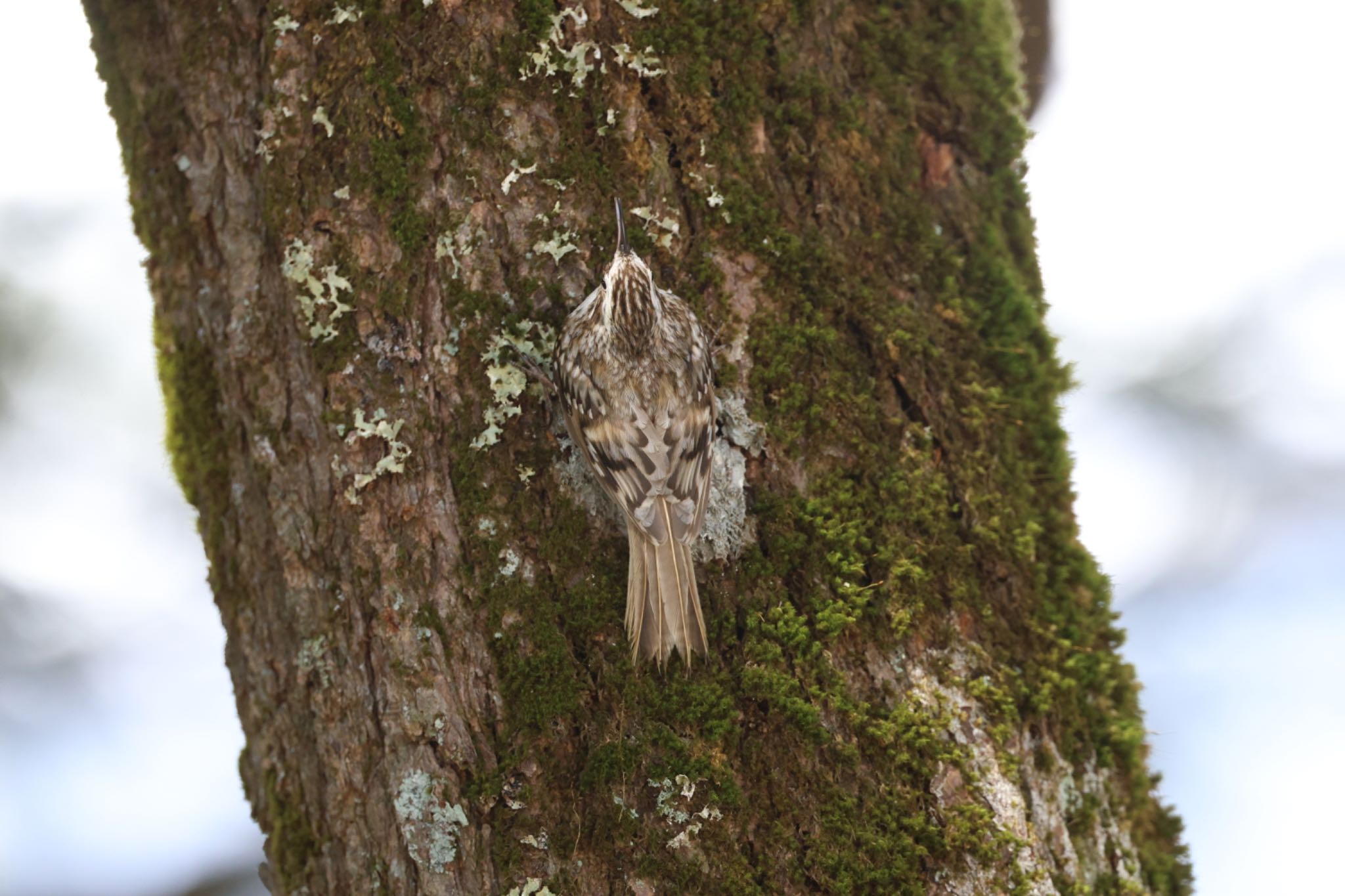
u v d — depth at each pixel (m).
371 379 5.08
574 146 5.34
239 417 5.25
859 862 4.82
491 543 4.99
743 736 4.95
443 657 4.89
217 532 5.36
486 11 5.27
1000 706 5.18
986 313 5.78
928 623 5.20
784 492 5.26
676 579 5.07
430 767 4.82
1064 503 5.84
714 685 4.96
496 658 4.89
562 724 4.87
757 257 5.45
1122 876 5.44
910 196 5.72
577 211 5.33
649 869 4.73
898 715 5.00
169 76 5.40
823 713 4.97
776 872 4.79
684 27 5.43
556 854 4.73
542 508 5.14
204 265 5.34
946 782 4.97
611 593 5.13
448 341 5.12
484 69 5.25
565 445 5.27
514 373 5.18
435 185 5.18
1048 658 5.41
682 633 5.02
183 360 5.38
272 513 5.16
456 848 4.76
